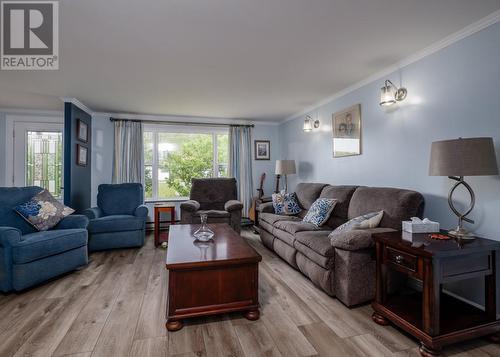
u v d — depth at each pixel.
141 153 4.98
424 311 1.61
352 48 2.47
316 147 4.41
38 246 2.52
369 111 3.20
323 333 1.83
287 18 1.99
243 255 2.05
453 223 2.25
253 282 2.03
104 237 3.72
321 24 2.07
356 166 3.43
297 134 5.05
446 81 2.30
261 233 4.09
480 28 2.03
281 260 3.38
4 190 3.00
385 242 1.91
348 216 2.99
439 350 1.57
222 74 3.09
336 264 2.28
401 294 2.19
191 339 1.76
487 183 2.01
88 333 1.82
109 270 3.03
